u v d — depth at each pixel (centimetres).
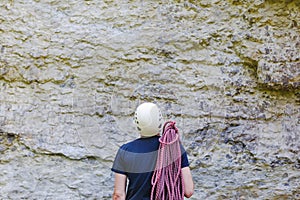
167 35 383
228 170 365
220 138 372
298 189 360
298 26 384
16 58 370
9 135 358
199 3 390
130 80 375
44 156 358
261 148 371
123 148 251
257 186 361
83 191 353
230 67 384
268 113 378
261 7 388
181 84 378
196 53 383
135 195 240
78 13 385
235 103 379
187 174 249
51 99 367
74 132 363
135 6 388
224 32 388
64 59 374
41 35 376
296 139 373
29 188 349
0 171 351
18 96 365
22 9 379
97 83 372
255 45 383
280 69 373
